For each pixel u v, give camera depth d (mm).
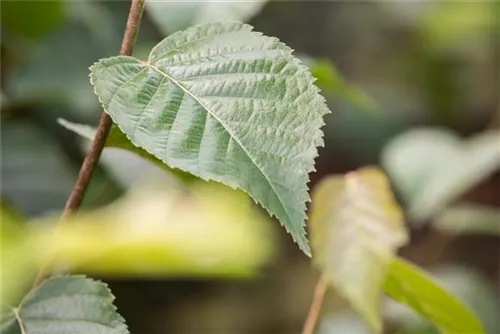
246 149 601
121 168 1021
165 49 623
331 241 748
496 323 1220
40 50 1143
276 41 624
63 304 635
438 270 1348
